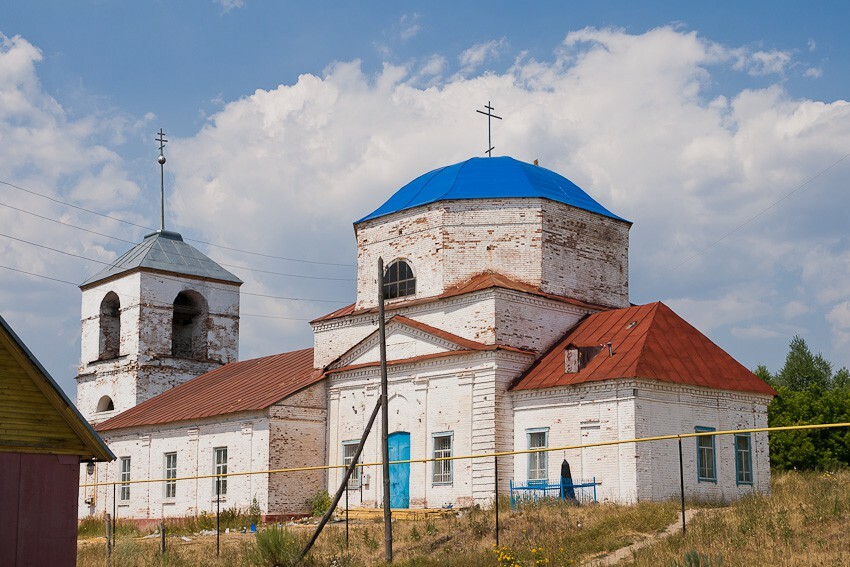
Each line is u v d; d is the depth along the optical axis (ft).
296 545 97.71
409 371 131.85
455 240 134.82
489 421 121.29
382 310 101.45
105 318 194.39
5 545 68.39
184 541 119.96
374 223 143.95
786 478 129.49
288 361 165.48
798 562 71.82
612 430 112.16
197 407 158.92
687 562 72.69
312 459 142.00
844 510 86.07
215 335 192.34
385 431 97.71
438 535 100.58
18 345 69.62
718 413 118.11
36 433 70.28
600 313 131.75
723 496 115.55
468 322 127.95
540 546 87.61
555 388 117.80
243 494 143.02
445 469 125.59
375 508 132.26
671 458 112.57
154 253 189.98
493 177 139.33
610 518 94.53
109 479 171.73
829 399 197.16
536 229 133.69
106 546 105.81
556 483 116.16
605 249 141.49
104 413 187.42
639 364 111.96
